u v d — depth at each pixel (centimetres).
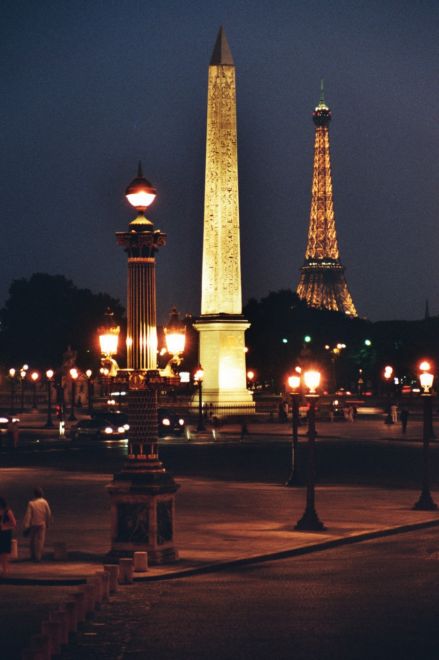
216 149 12588
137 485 3394
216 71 12231
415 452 8812
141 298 3472
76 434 10262
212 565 3397
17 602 2942
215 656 2347
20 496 5347
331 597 2972
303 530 4175
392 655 2347
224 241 13000
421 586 3127
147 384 3403
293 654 2361
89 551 3669
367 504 5072
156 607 2852
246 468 7138
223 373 13288
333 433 11638
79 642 2486
